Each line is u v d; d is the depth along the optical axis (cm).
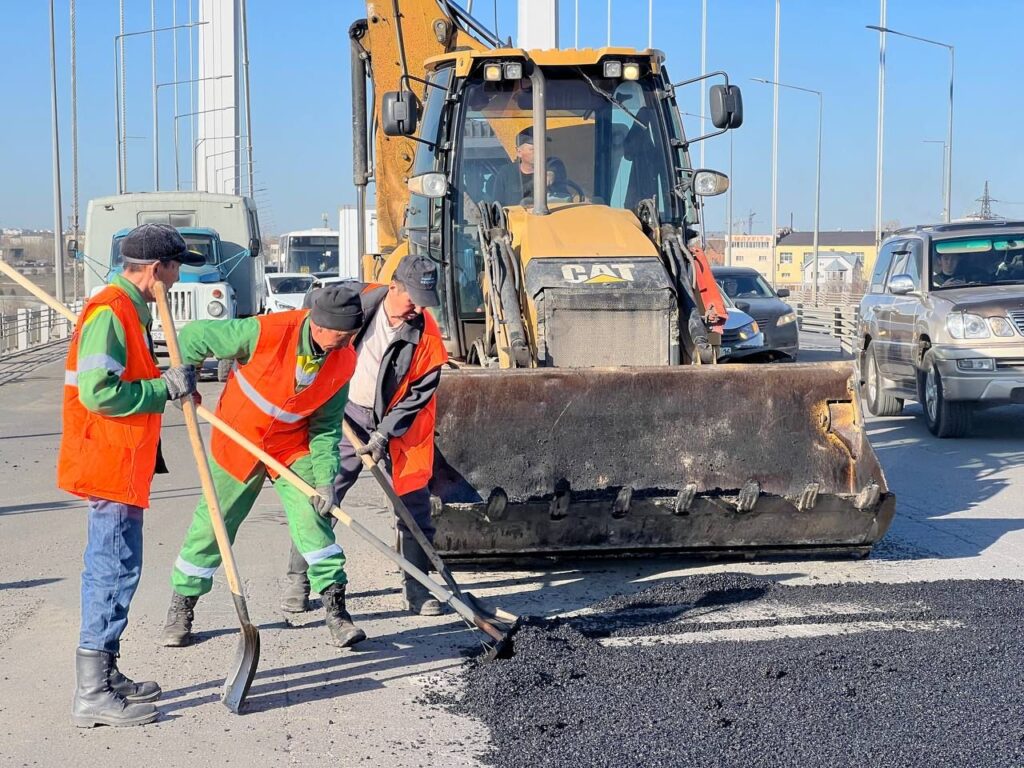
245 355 543
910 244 1431
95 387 455
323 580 572
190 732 471
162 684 528
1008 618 605
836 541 700
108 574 478
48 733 470
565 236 803
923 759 424
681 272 791
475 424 716
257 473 567
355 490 1038
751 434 732
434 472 711
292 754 448
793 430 736
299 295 3284
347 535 847
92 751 452
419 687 521
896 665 526
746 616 612
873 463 708
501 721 471
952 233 1386
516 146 901
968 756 427
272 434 556
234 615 639
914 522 862
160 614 638
